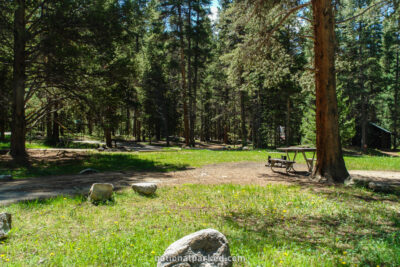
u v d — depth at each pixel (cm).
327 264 364
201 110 5128
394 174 1234
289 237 482
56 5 1489
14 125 1666
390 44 3791
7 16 1677
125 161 1695
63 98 1789
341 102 2762
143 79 3544
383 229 531
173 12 3067
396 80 4319
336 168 1041
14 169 1330
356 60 3188
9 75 1864
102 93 1697
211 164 1602
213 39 4256
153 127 4147
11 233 459
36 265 348
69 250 397
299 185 965
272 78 1400
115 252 391
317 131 1085
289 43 1379
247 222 566
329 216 611
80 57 1491
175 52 3369
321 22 1053
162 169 1369
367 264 374
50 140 2967
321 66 1061
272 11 1220
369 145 4162
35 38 1748
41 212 585
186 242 320
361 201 745
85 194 771
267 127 3916
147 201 715
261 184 989
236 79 1454
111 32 1524
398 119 4709
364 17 1202
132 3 1625
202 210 646
